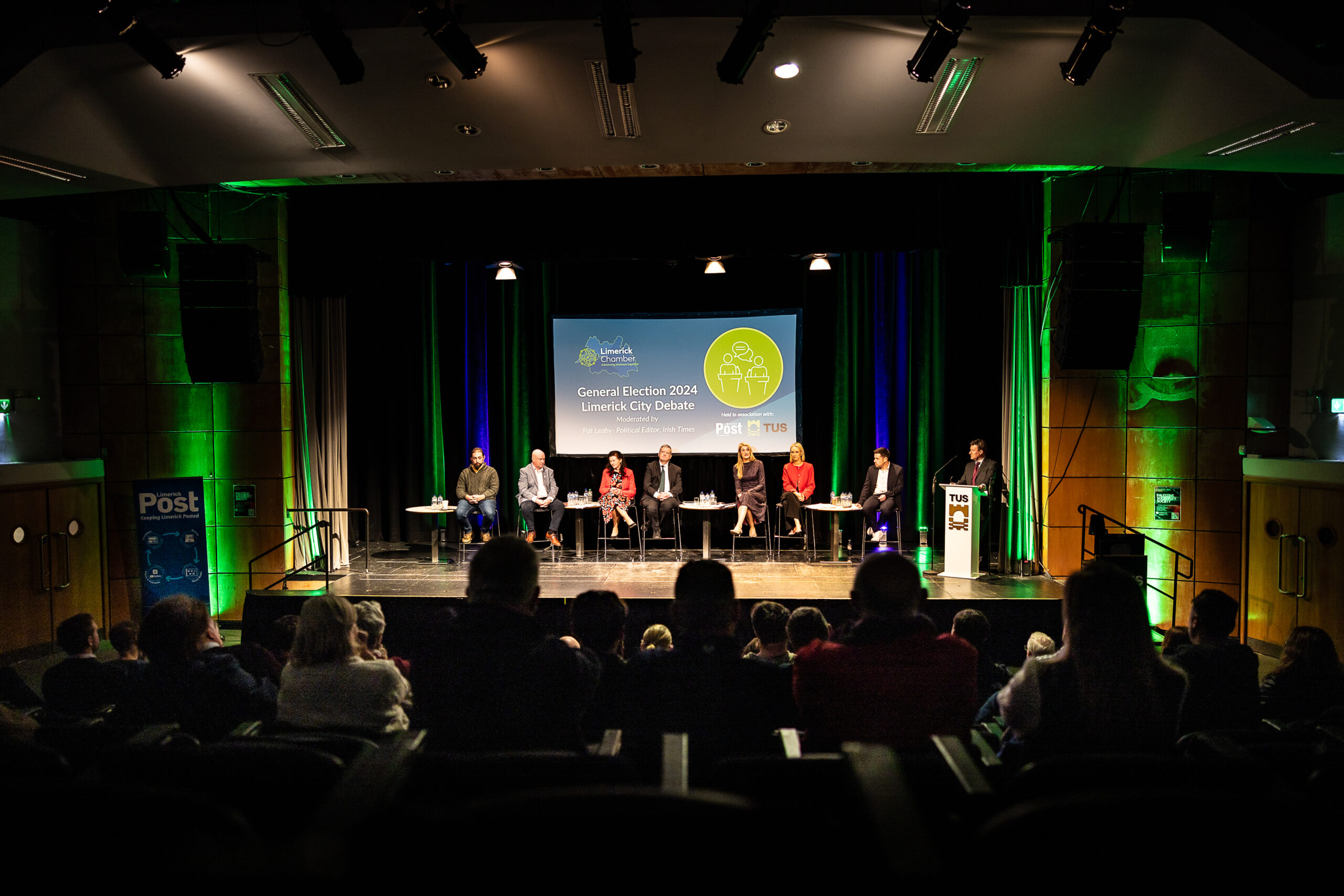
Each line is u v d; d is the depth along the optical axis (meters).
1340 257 6.60
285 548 7.75
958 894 1.23
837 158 6.12
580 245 7.73
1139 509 7.38
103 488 7.56
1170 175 7.24
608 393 9.59
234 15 4.50
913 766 1.80
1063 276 6.77
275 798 1.69
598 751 2.40
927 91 5.11
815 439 9.69
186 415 7.70
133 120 5.33
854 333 9.61
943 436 9.41
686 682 2.60
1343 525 6.04
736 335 9.54
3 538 6.50
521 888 1.19
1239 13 4.39
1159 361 7.30
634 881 1.18
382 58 4.77
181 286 6.93
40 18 4.59
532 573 2.64
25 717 2.79
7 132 5.07
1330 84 4.45
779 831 1.20
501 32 4.55
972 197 7.61
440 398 9.81
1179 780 1.65
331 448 8.80
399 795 1.68
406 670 3.47
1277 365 7.06
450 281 9.73
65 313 7.61
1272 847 1.23
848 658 2.33
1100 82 4.97
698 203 7.67
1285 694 3.16
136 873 1.24
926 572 7.70
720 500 9.76
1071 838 1.23
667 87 5.10
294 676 2.59
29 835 1.32
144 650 2.92
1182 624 7.25
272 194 7.71
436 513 8.32
